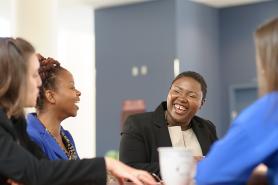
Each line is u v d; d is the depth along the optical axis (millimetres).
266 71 1104
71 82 2102
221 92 7766
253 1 7555
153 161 2383
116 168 1312
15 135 1361
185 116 2465
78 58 9508
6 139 1301
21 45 1397
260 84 1127
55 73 2070
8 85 1360
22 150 1299
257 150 1040
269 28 1113
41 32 5652
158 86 7180
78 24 8656
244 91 7617
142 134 2424
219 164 1054
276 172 1059
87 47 9531
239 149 1051
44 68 2049
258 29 1142
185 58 7172
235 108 7629
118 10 7602
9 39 1405
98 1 7418
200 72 7406
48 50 5688
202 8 7562
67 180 1289
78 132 9398
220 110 7727
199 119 2566
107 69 7629
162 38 7199
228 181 1046
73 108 2105
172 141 2436
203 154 2436
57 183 1288
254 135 1054
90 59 9547
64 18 8273
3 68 1363
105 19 7707
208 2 7527
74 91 2115
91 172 1299
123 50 7520
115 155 7090
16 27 5641
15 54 1373
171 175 1188
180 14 7156
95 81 7723
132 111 7344
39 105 2061
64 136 2164
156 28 7262
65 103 2074
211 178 1055
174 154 1188
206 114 7418
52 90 2057
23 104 1397
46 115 2064
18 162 1272
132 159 2375
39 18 5652
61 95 2064
